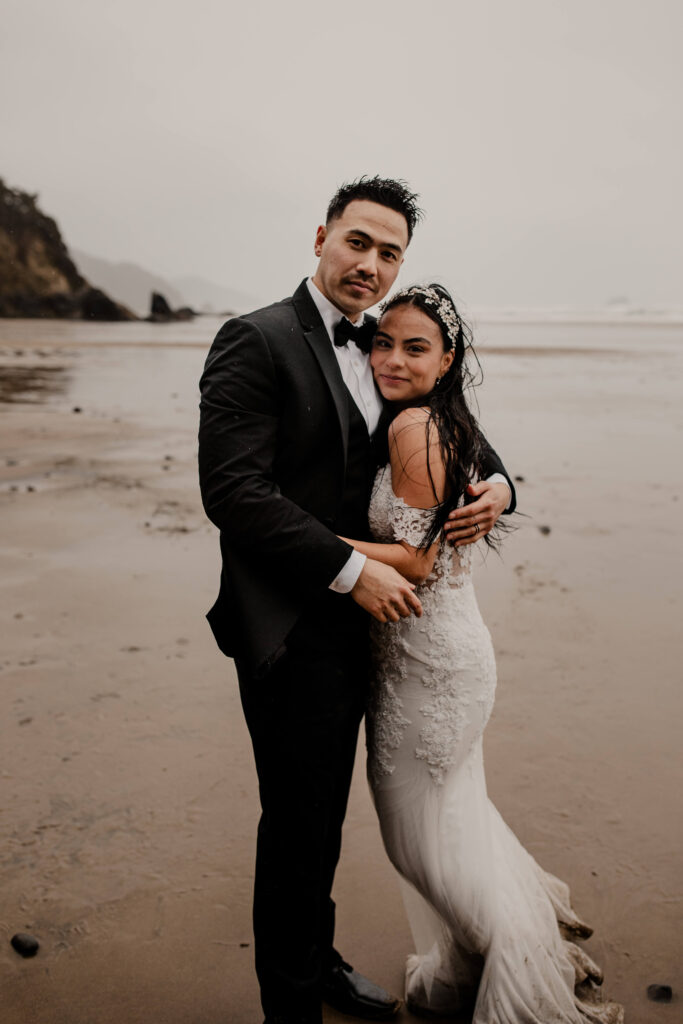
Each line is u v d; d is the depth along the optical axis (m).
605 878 2.74
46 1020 2.19
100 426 11.90
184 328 59.41
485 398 15.74
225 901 2.63
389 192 2.00
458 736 2.12
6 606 4.93
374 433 2.13
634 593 5.27
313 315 2.06
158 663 4.22
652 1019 2.20
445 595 2.13
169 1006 2.25
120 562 5.79
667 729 3.63
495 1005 2.06
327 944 2.33
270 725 2.05
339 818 2.28
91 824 2.98
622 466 9.27
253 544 1.91
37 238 88.31
